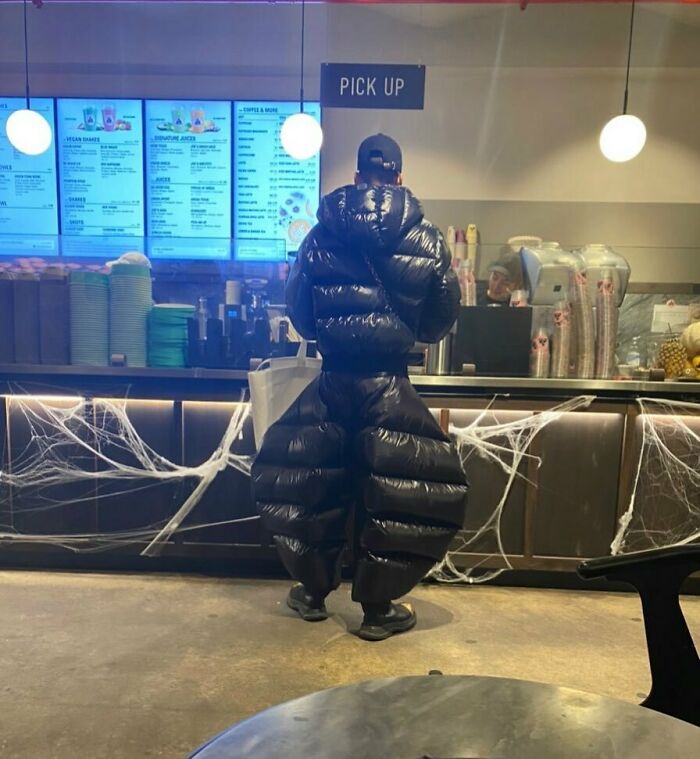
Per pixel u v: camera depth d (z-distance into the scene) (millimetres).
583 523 2510
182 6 3789
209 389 2527
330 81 3359
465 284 2789
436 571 2592
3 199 3955
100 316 2605
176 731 1599
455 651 2057
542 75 3789
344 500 2125
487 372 2629
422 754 703
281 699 1750
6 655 1962
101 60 3834
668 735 742
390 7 3730
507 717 778
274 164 3916
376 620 2117
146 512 2598
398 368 2045
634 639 2174
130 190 3951
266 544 2584
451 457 2029
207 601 2393
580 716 783
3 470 2594
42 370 2512
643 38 3680
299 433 2094
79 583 2537
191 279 3057
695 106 3756
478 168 3887
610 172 3842
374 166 2094
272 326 2723
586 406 2453
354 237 1969
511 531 2535
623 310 3330
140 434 2572
